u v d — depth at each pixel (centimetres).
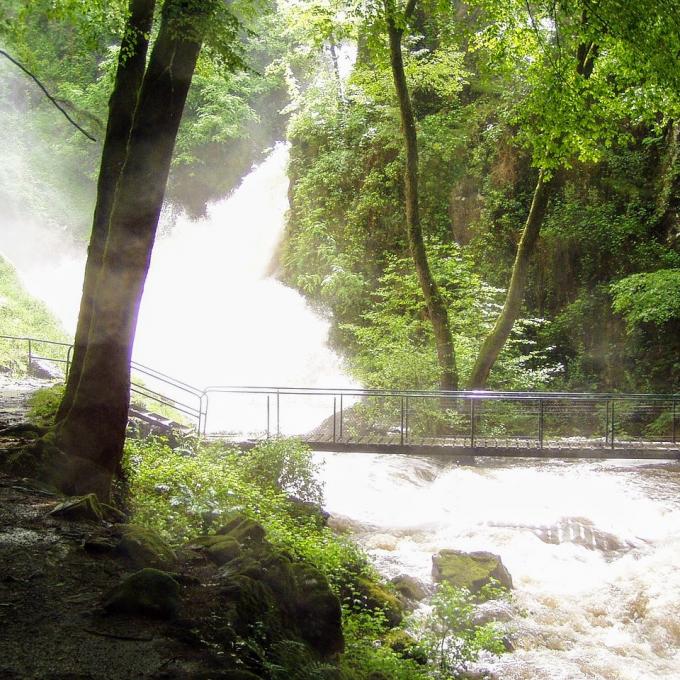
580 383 2381
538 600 1120
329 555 995
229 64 944
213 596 635
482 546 1321
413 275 2367
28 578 652
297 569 733
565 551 1315
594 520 1443
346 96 3022
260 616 637
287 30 2406
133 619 594
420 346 2202
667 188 2438
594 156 1777
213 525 970
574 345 2459
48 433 961
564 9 1505
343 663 686
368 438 1659
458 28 1822
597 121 1919
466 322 2233
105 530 773
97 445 944
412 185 1923
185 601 625
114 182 1097
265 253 3306
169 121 942
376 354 2227
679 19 1379
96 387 948
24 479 901
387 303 2372
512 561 1266
